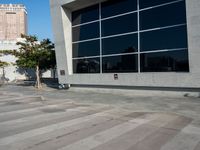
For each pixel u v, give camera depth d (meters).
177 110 11.56
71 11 24.30
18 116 10.45
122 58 19.73
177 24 16.39
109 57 20.75
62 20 23.64
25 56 30.39
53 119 9.73
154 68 17.64
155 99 15.74
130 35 19.19
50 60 31.47
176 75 16.22
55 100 16.02
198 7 14.91
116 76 19.92
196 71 15.30
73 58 24.27
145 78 17.95
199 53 15.08
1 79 50.69
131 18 19.17
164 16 17.12
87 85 22.69
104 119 9.68
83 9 23.20
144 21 18.28
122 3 19.88
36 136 7.27
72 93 21.06
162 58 17.19
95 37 22.02
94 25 22.16
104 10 21.28
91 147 6.29
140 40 18.52
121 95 18.66
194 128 8.24
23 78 52.25
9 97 18.25
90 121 9.32
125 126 8.50
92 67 22.27
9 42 51.41
